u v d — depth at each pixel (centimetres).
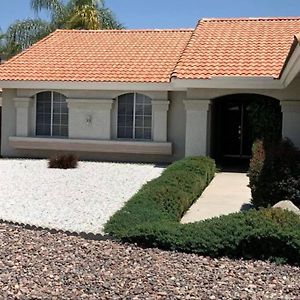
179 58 2302
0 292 642
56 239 927
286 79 1752
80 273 727
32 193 1442
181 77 2020
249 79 1973
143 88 2222
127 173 1877
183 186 1316
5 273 719
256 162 1241
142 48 2567
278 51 2156
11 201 1322
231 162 2395
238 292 659
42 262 777
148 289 662
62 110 2375
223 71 2025
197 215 1231
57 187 1549
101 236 937
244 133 2417
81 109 2330
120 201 1342
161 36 2717
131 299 627
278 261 798
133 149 2262
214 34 2392
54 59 2505
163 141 2247
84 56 2517
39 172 1870
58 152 2372
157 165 2156
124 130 2322
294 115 2003
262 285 690
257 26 2470
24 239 920
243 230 830
